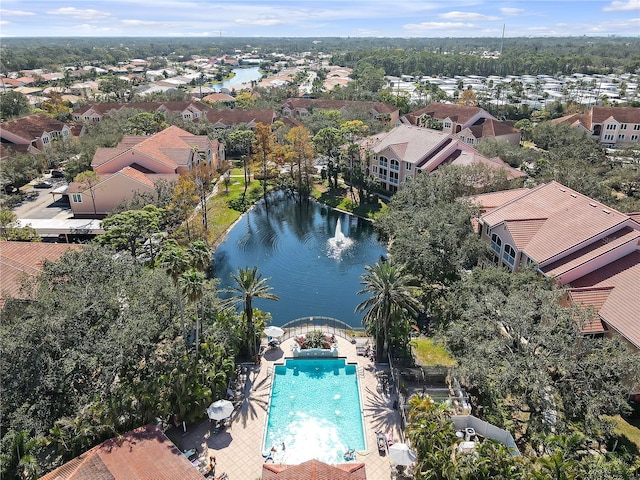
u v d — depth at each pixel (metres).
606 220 46.50
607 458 30.84
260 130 98.19
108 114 140.12
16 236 60.44
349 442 35.62
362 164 101.94
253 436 35.62
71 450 31.41
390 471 32.69
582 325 35.66
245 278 42.91
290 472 28.92
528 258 48.38
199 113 149.50
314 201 96.25
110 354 33.53
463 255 49.53
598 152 96.88
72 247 52.59
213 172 102.12
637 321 37.47
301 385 41.66
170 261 35.25
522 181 71.81
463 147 85.19
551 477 25.38
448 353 40.94
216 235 77.31
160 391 34.50
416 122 144.12
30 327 33.09
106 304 37.09
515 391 33.88
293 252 74.38
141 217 61.19
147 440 31.27
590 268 44.41
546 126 123.25
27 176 93.50
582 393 32.41
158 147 93.00
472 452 29.31
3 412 30.41
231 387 40.25
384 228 64.69
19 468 28.73
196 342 38.03
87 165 93.56
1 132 110.12
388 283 41.06
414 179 71.88
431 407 31.66
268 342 46.94
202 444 34.72
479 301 39.94
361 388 40.75
